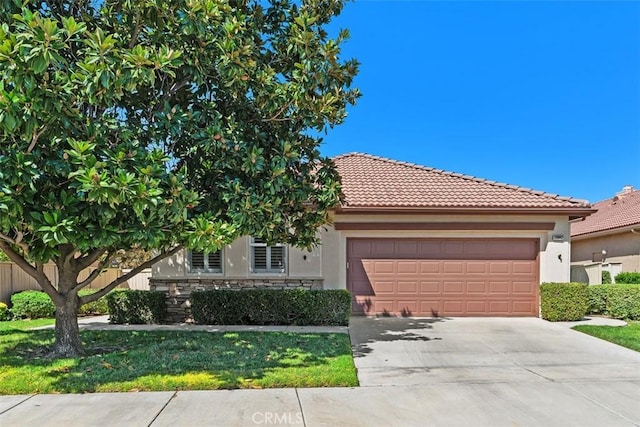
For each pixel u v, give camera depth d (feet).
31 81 15.08
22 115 15.14
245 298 34.83
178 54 17.94
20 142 16.67
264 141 23.49
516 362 22.50
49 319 37.91
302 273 38.14
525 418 14.80
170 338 27.76
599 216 69.10
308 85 22.39
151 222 18.51
